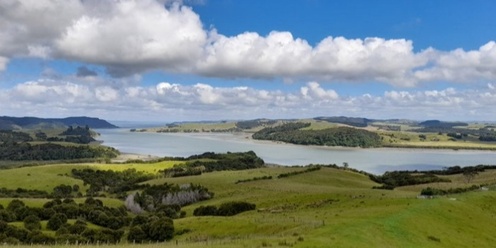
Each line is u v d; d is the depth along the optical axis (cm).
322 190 12838
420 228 5406
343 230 4462
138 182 19425
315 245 3681
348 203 8912
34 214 9975
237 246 3634
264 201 11481
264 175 18350
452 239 5338
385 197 9688
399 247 4294
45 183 19438
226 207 10644
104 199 14625
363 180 17962
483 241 5725
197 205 13338
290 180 16475
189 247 3716
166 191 14988
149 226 7500
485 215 7438
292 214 7988
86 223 9688
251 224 6594
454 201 7856
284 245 3656
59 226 9175
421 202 7456
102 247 4144
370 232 4544
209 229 7031
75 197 15912
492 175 17550
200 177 18525
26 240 7794
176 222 7962
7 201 11962
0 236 7631
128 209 13288
